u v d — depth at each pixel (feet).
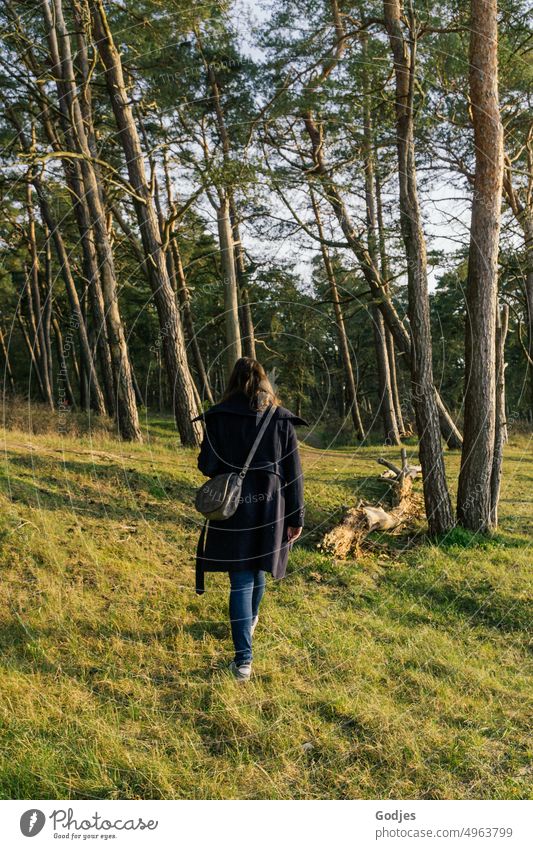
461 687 11.98
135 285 62.54
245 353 52.03
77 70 39.78
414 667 12.73
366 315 58.13
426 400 22.79
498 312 23.58
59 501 19.17
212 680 11.09
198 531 19.60
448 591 17.26
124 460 26.55
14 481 19.65
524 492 31.09
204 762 9.21
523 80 35.94
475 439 22.93
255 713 10.31
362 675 12.05
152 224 35.47
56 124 47.37
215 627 13.21
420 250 22.80
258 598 12.09
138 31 35.12
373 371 90.84
